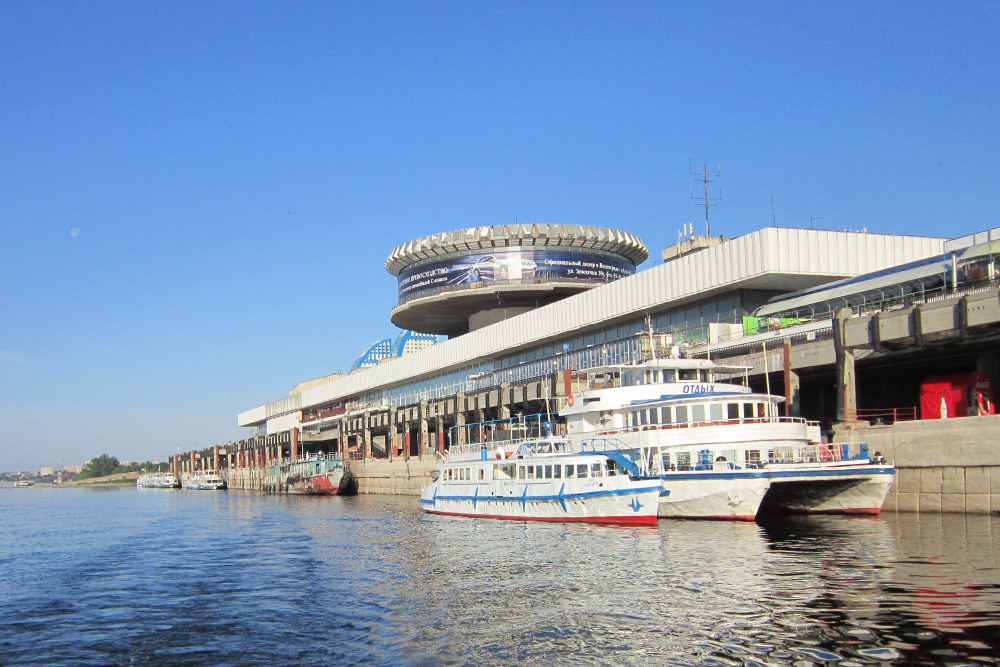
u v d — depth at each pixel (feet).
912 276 196.85
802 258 223.30
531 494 195.42
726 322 240.94
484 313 396.37
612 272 384.27
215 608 112.16
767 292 240.94
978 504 157.48
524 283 366.84
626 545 144.36
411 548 159.12
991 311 155.33
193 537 208.64
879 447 176.35
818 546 132.67
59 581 141.69
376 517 242.58
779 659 74.84
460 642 86.58
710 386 188.65
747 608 92.99
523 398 286.46
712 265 238.89
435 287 380.37
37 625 106.83
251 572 141.79
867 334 179.93
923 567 109.70
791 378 201.36
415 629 93.30
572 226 372.17
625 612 94.63
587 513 180.65
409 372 424.05
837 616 87.15
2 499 591.78
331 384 532.32
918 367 209.26
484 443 238.68
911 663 71.87
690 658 76.84
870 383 232.94
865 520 163.84
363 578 128.47
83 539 216.54
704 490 171.22
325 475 417.49
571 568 124.06
